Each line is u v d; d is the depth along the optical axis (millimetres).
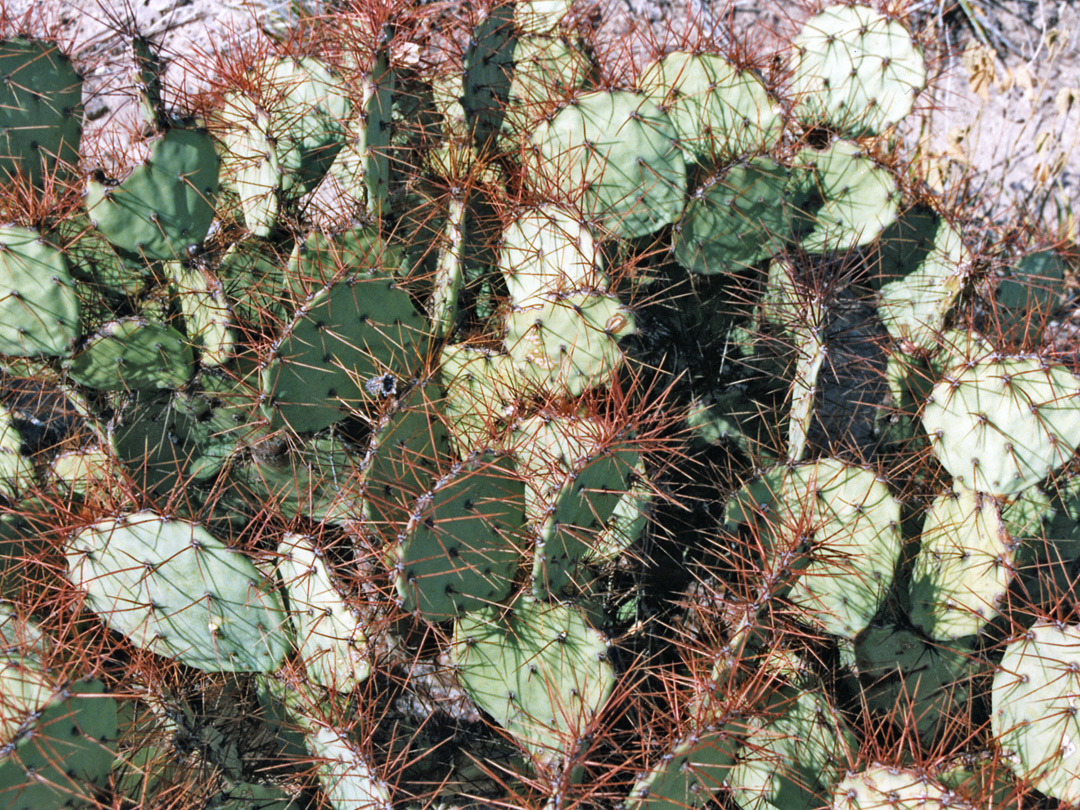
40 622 1308
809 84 1497
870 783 1230
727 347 1453
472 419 1358
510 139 1458
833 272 1450
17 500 1360
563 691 1280
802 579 1318
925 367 1430
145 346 1335
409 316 1344
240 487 1389
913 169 1598
